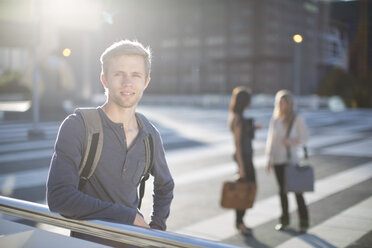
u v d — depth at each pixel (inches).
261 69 3444.9
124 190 65.1
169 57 3909.9
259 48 3454.7
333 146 501.7
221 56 3656.5
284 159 205.5
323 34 3585.1
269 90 3398.1
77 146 61.2
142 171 66.9
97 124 62.7
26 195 256.2
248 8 3496.6
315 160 396.2
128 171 64.7
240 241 178.2
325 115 1187.3
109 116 64.9
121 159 64.1
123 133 63.8
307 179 195.2
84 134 62.0
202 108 1529.3
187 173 333.1
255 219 210.8
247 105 211.2
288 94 207.2
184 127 749.3
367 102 1886.1
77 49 1068.5
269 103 1758.1
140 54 63.7
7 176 311.7
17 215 59.7
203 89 3747.5
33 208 58.1
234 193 191.5
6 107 1259.2
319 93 2265.0
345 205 232.5
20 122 789.2
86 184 64.5
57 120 810.8
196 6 3742.6
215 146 498.9
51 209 56.8
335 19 3474.4
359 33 3304.6
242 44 3550.7
